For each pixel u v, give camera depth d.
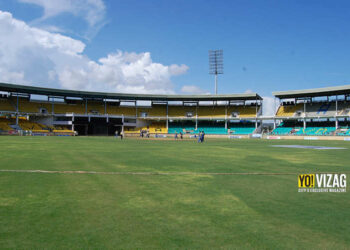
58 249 4.02
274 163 14.06
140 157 16.64
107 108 83.81
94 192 7.40
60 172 10.61
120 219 5.28
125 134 77.12
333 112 67.44
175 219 5.31
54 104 78.62
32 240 4.32
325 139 57.94
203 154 19.27
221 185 8.45
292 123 74.38
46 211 5.73
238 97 76.50
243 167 12.45
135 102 84.88
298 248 4.10
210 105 85.81
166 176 9.96
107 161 14.39
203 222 5.16
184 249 4.04
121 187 8.05
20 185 8.20
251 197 7.02
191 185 8.42
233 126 79.50
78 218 5.31
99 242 4.26
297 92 67.31
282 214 5.66
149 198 6.83
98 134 81.62
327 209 6.00
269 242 4.30
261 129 77.12
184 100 82.19
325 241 4.36
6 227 4.84
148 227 4.89
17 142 32.53
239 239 4.41
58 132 69.50
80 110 80.25
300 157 17.47
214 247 4.11
